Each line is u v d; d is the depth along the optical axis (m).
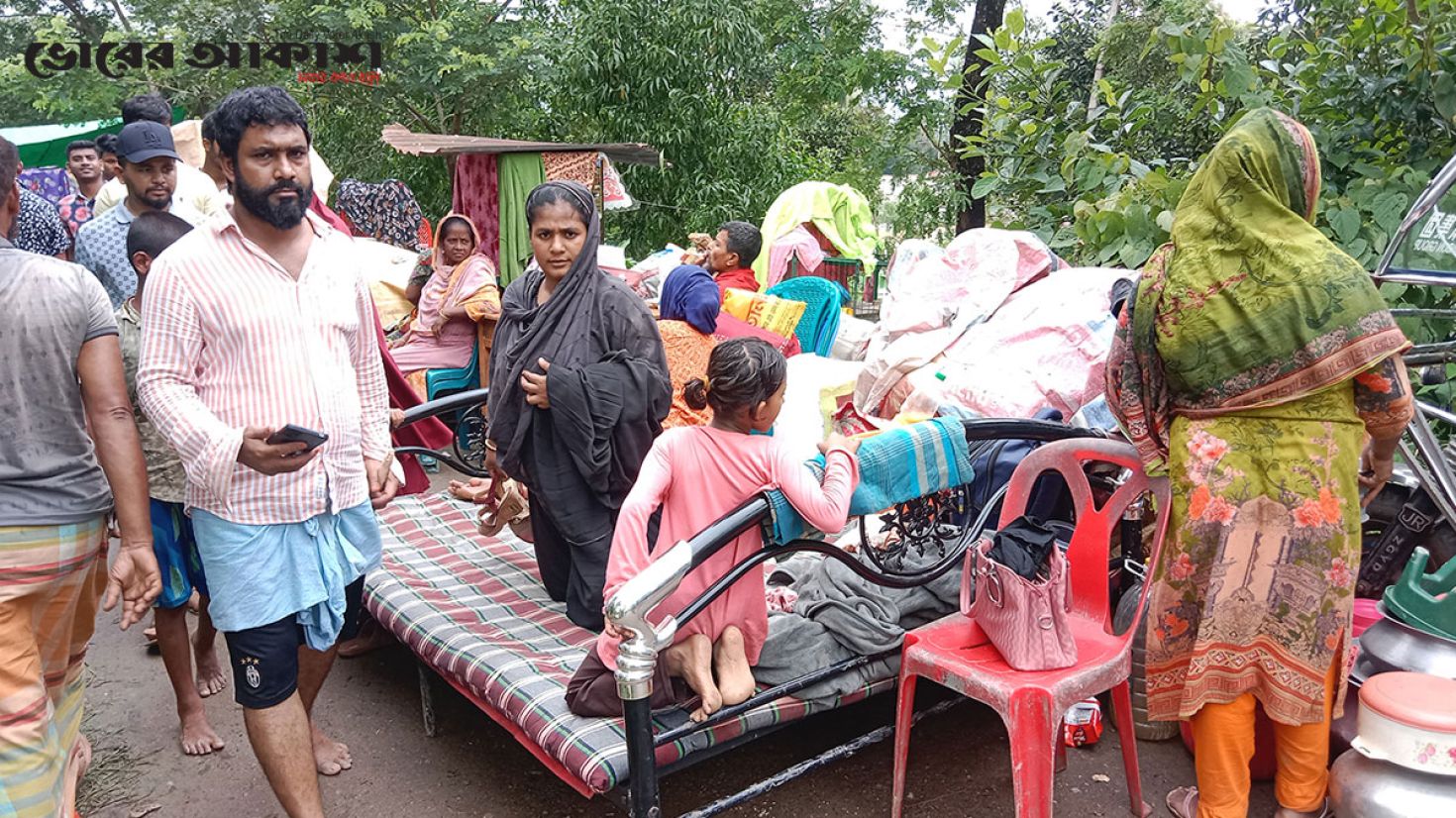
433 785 2.98
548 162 7.56
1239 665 2.37
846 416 4.61
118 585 2.17
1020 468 2.65
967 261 4.98
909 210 10.76
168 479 2.92
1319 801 2.50
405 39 11.73
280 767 2.41
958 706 3.37
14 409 2.02
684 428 2.46
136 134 3.85
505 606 3.26
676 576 2.11
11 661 2.00
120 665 3.81
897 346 4.62
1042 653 2.32
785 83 16.52
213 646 3.59
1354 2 5.36
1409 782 2.29
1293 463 2.28
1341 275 2.20
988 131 6.25
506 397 3.02
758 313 5.39
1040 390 4.15
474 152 7.15
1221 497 2.34
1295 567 2.30
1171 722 3.12
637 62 11.88
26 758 2.03
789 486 2.33
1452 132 4.77
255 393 2.32
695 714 2.35
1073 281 4.57
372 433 2.75
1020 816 2.25
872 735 2.71
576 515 2.98
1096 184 5.53
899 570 2.72
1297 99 5.25
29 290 2.03
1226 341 2.29
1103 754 3.05
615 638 2.23
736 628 2.46
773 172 13.20
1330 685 2.45
